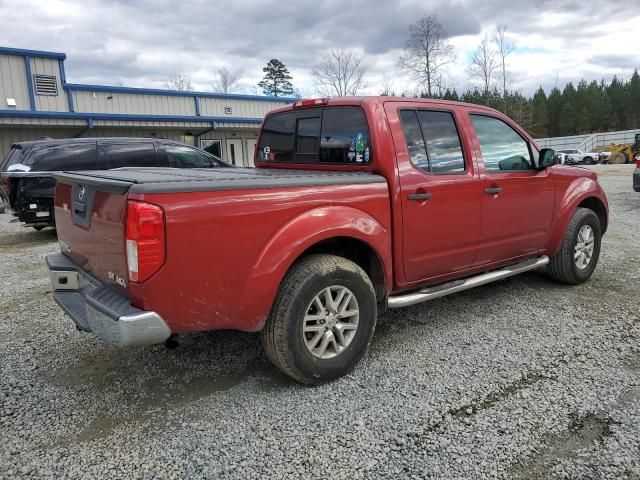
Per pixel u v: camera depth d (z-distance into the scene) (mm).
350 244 3584
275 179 2904
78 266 3246
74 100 19312
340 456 2449
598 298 4762
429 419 2750
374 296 3338
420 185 3586
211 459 2439
